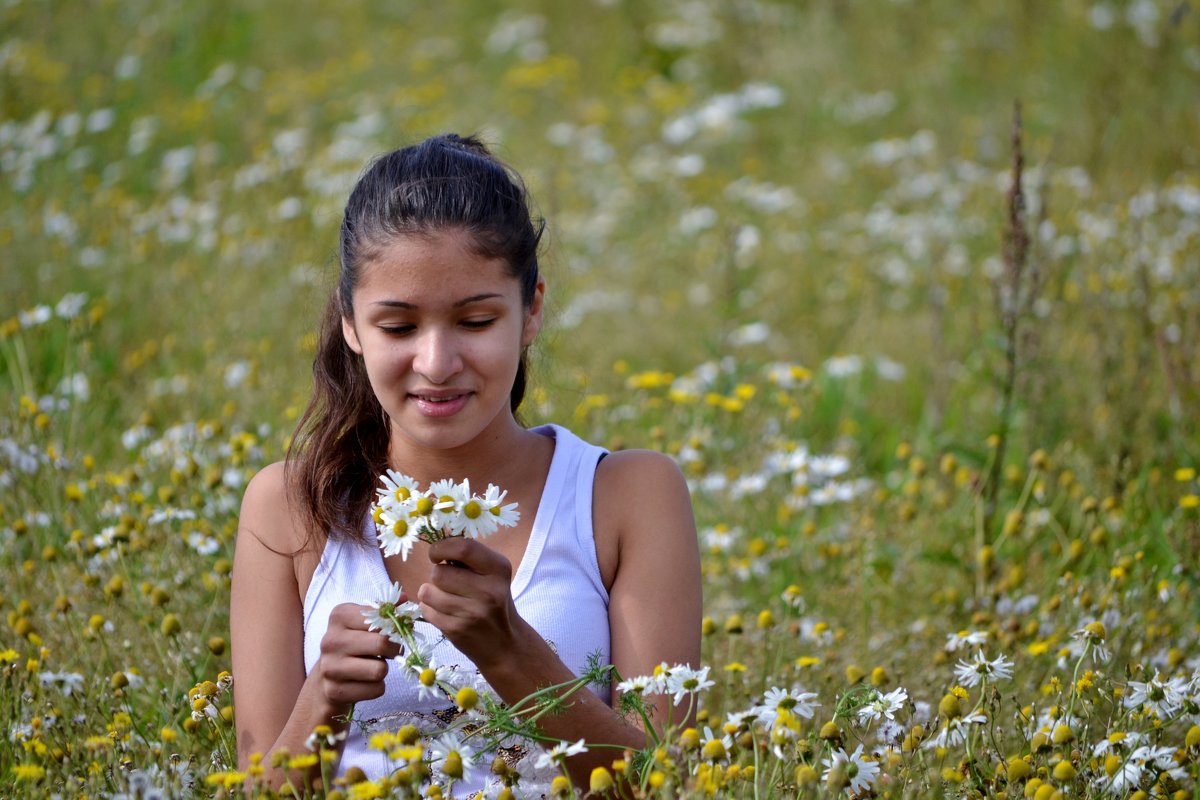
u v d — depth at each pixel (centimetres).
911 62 1387
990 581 554
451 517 292
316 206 1029
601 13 1614
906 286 952
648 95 1439
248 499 359
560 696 303
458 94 1421
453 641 297
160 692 421
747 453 654
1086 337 749
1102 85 1155
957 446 609
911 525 604
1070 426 683
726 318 774
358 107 1344
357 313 322
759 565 552
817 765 311
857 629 525
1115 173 1053
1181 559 532
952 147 1140
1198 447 647
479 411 321
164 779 321
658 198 1174
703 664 457
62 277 847
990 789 330
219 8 1580
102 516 521
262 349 732
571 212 1122
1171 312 750
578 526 340
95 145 1209
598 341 875
